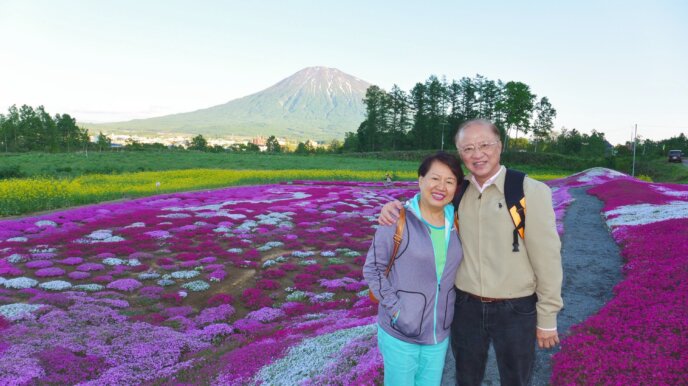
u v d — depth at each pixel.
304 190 45.72
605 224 20.86
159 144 162.00
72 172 59.44
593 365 5.68
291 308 14.00
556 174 88.00
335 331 9.80
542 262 3.83
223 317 13.34
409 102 144.00
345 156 124.12
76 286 15.19
